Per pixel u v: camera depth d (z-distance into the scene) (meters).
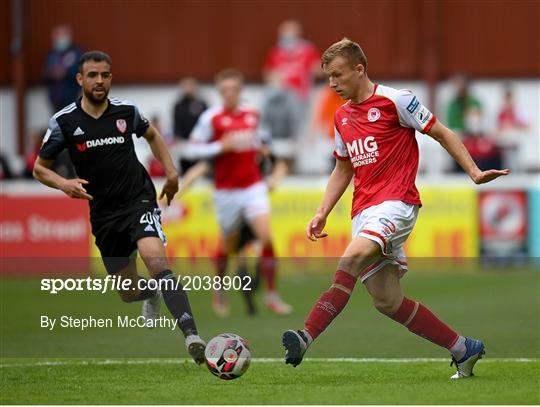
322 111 67.06
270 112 67.38
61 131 27.59
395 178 25.33
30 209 53.72
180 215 52.84
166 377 27.19
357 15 71.81
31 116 73.38
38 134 60.44
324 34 72.12
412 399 23.16
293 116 67.31
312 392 24.42
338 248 52.84
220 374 24.80
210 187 53.25
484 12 71.44
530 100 71.50
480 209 53.38
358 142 25.50
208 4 72.88
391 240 24.94
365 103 25.45
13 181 58.44
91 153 27.64
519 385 25.00
